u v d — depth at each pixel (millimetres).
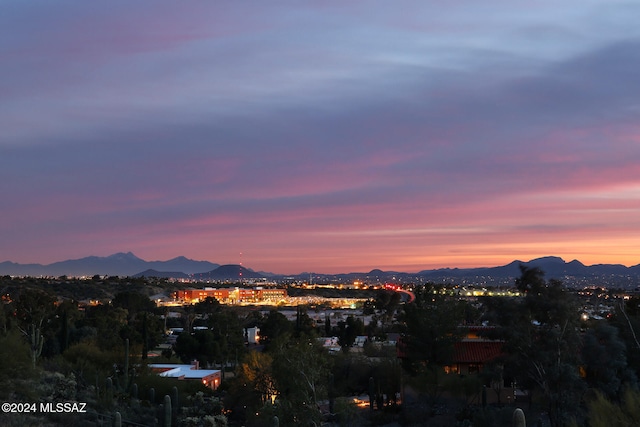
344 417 54719
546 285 52719
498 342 66625
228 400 65625
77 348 68688
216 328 126812
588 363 51562
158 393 65938
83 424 39719
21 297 102812
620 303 58406
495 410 53250
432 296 66750
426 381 60969
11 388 38156
